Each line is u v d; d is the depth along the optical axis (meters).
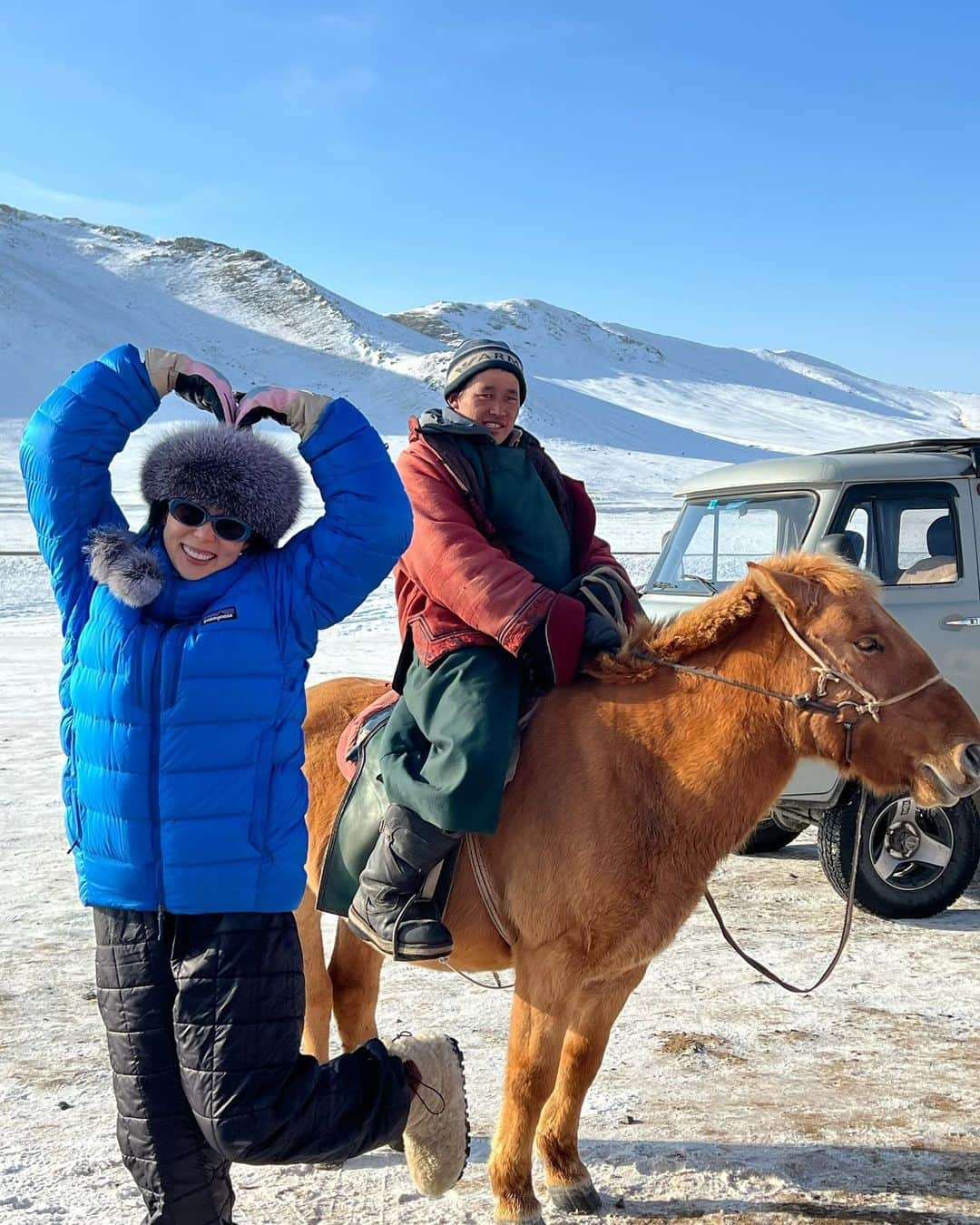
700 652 3.69
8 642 20.56
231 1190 3.00
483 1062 4.92
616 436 158.88
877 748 3.55
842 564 3.68
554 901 3.50
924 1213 3.71
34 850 8.37
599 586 3.94
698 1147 4.14
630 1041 5.12
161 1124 2.84
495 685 3.66
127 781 2.81
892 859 6.82
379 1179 4.00
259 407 3.12
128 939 2.86
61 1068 4.86
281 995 2.86
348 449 3.08
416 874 3.69
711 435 196.38
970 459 7.08
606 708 3.67
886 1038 5.14
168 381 3.24
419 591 3.92
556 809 3.55
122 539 2.95
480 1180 3.97
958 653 6.77
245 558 3.07
